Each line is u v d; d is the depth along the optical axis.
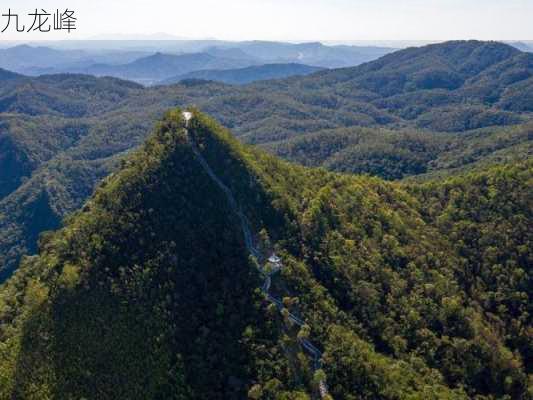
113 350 99.62
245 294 108.75
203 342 100.06
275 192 138.62
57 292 110.25
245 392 92.06
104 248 114.69
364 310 117.31
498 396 112.50
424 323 122.00
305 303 109.31
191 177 133.12
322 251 127.44
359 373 97.56
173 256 113.25
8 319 121.81
